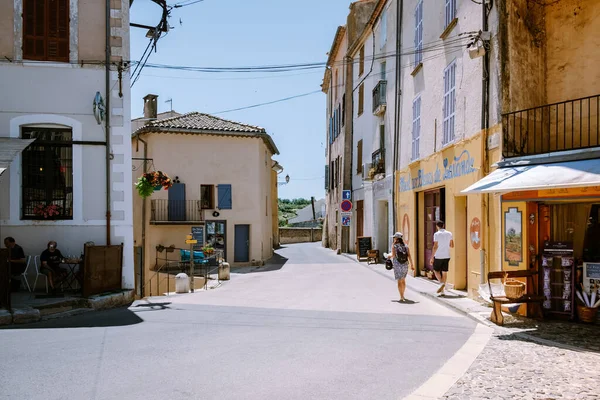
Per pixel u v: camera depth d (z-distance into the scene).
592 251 8.95
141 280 16.56
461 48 12.35
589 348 7.00
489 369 5.99
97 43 12.35
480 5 11.22
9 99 11.82
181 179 26.48
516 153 9.97
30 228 11.88
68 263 11.45
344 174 32.16
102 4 12.43
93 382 5.45
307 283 16.25
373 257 22.72
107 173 12.26
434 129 14.69
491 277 8.79
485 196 10.55
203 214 26.69
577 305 8.82
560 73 10.19
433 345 7.21
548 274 9.12
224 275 19.59
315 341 7.47
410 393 5.15
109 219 12.23
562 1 10.22
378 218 23.70
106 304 11.05
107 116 12.31
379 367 6.08
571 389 5.24
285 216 88.00
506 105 10.01
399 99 19.50
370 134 25.78
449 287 13.06
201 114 29.55
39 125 12.05
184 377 5.65
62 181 12.19
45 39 12.08
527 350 6.90
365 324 8.84
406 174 18.19
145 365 6.14
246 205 27.44
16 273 11.45
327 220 43.19
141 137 27.02
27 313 9.26
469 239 11.53
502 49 10.09
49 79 12.04
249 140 27.70
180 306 11.32
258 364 6.19
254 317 9.66
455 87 12.74
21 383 5.41
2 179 11.77
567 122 10.03
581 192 8.48
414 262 16.84
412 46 17.69
